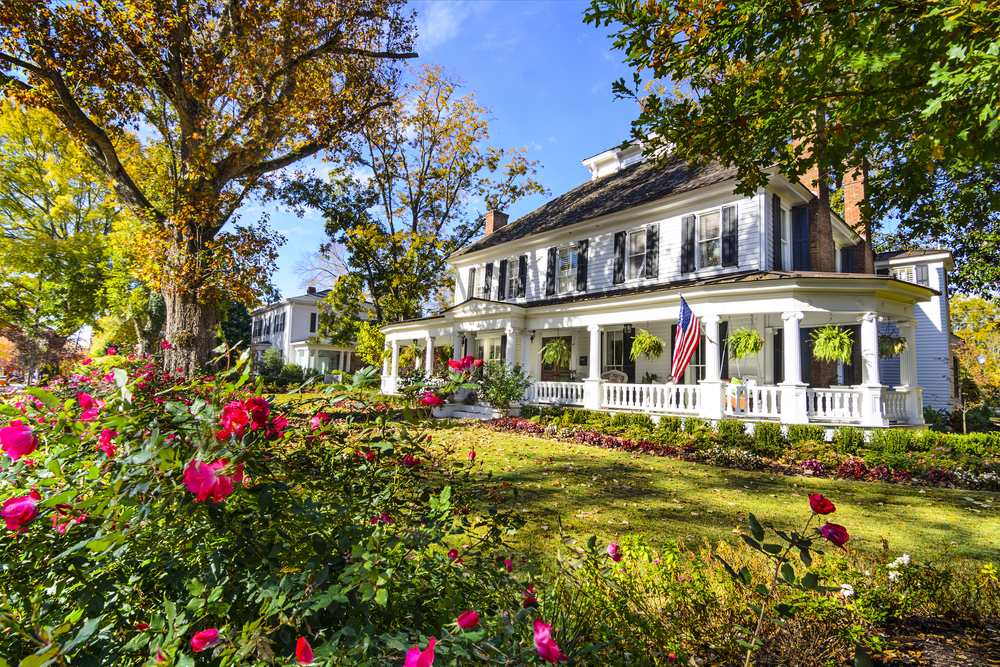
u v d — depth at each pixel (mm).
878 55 2666
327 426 1969
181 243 13016
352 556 1621
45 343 21609
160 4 11500
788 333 10312
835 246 16906
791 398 10133
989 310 22578
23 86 11320
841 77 2992
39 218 25062
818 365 13508
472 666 1404
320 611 1577
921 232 4031
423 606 1856
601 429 11883
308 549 1688
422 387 2348
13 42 10688
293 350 38031
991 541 4938
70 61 11336
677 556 2898
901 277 18266
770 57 3279
